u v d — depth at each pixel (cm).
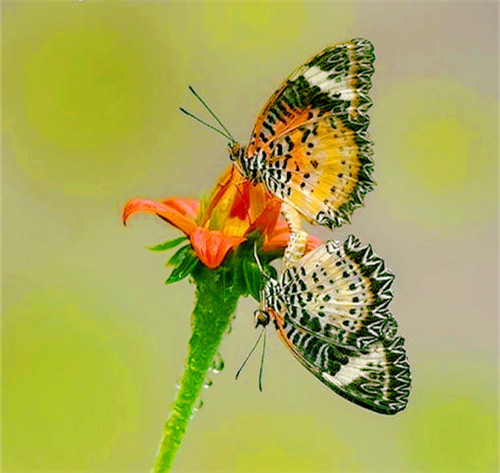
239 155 125
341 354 125
